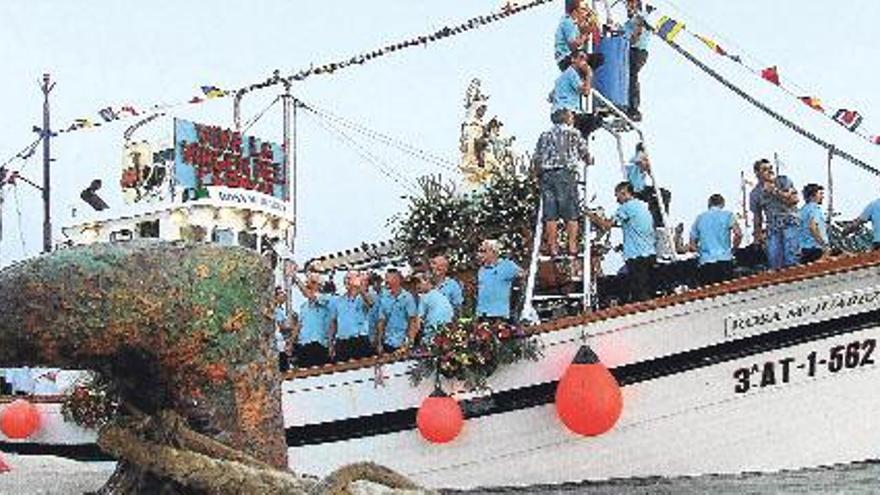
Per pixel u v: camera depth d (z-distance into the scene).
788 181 12.86
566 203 12.31
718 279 12.17
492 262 12.47
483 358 11.52
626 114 13.30
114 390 2.24
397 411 12.09
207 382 2.20
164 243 2.14
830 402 10.87
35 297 1.99
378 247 16.58
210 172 20.83
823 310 10.83
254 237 19.09
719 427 11.02
